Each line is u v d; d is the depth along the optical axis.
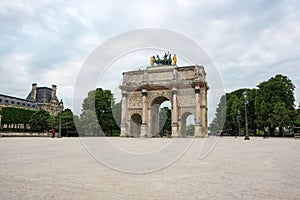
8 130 96.38
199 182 10.36
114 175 11.63
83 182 10.11
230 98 119.38
